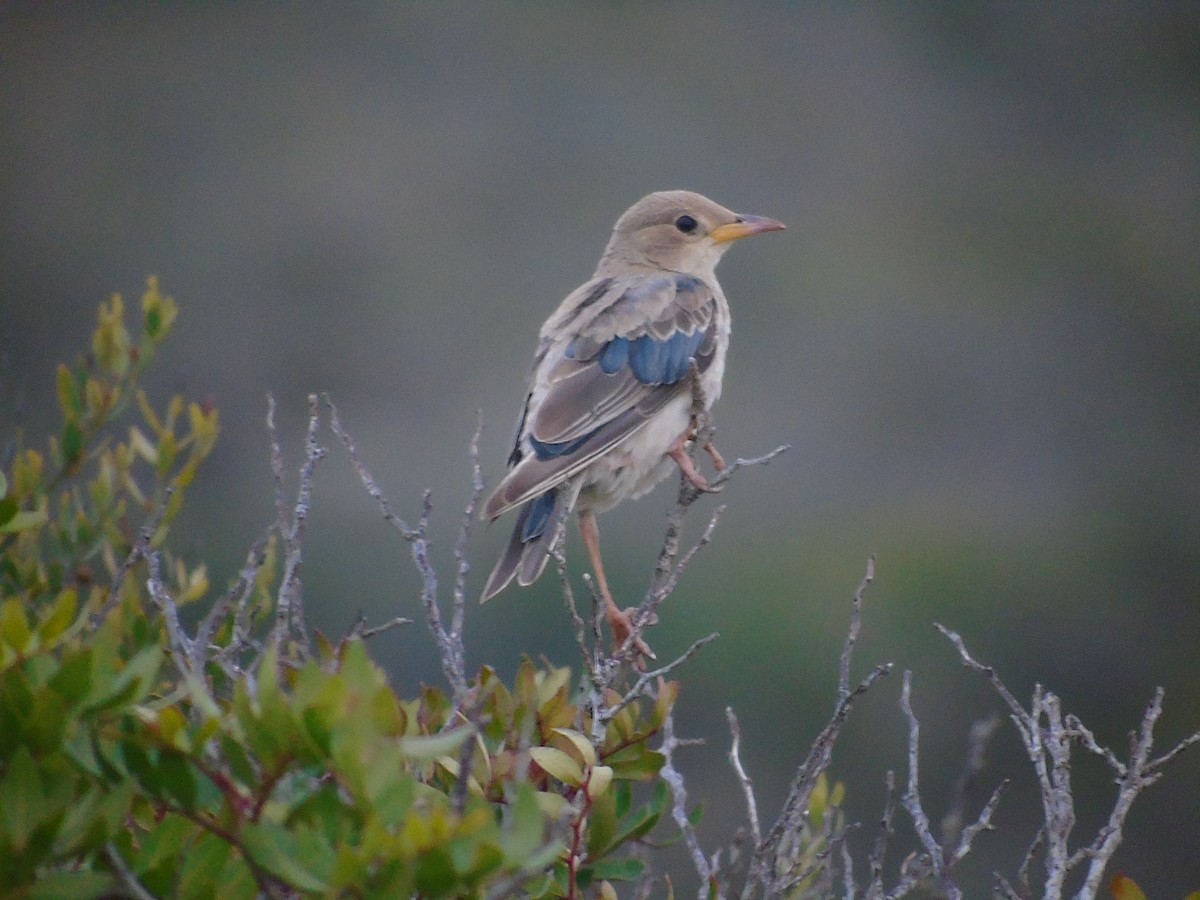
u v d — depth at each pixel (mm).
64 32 25672
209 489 17875
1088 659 18766
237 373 22234
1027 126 26703
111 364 7133
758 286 23312
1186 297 24703
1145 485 22297
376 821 3709
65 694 3982
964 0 26875
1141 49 26812
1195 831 15625
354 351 22641
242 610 5160
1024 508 21297
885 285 23688
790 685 15734
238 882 4086
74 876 3959
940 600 18000
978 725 5016
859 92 26516
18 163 25188
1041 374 23547
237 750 4137
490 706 5172
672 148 25266
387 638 14602
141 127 25328
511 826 3879
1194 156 26297
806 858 5734
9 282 24297
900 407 22328
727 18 26375
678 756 13500
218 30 25828
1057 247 25078
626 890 7160
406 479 18047
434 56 25688
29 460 6715
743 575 17062
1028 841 14281
